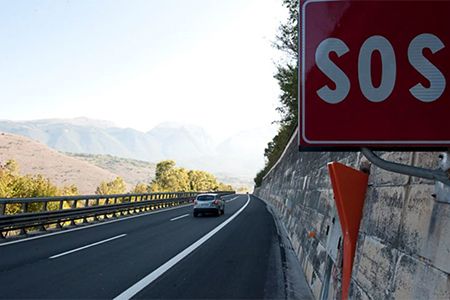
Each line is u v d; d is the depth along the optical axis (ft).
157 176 393.91
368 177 14.55
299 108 8.46
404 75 8.14
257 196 259.80
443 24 8.07
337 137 8.25
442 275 8.18
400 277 10.32
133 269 29.17
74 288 23.85
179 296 22.44
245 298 22.26
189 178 454.40
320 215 27.53
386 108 8.15
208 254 35.63
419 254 9.51
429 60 8.08
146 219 73.67
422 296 8.84
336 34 8.41
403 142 8.05
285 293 23.34
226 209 108.37
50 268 29.30
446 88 8.01
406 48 8.17
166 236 47.98
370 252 13.28
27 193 102.32
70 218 59.06
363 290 13.15
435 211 9.05
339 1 8.45
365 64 8.28
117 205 77.77
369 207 14.44
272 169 177.88
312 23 8.52
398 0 8.26
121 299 21.74
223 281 25.90
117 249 38.09
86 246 39.83
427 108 8.04
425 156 10.25
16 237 46.11
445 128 7.96
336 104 8.30
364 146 8.18
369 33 8.31
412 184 10.84
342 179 13.97
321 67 8.41
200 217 78.74
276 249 38.83
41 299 21.61
